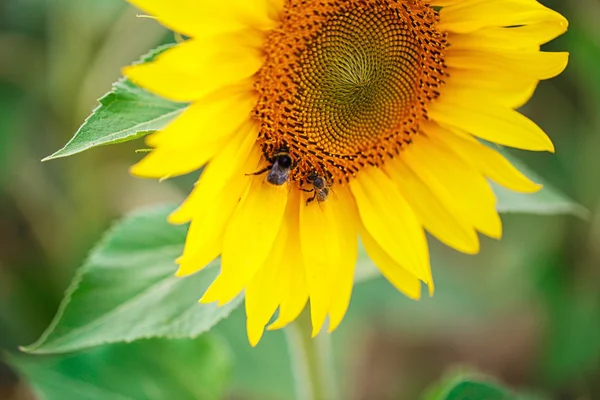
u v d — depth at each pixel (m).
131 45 1.04
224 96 0.74
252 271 0.76
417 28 0.79
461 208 0.81
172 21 0.70
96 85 1.04
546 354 1.11
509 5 0.77
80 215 1.09
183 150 0.72
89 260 0.82
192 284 0.82
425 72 0.80
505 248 1.12
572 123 1.10
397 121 0.81
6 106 1.08
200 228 0.73
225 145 0.75
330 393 0.89
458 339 1.26
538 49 0.77
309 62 0.79
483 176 0.81
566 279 1.11
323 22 0.79
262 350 1.05
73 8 1.03
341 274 0.80
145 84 0.70
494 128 0.79
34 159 1.10
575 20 1.05
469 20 0.78
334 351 1.09
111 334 0.80
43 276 1.11
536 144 0.79
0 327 1.10
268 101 0.78
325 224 0.80
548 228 1.11
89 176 1.08
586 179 1.09
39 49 1.09
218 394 0.90
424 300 1.11
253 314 0.77
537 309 1.18
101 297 0.81
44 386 0.88
